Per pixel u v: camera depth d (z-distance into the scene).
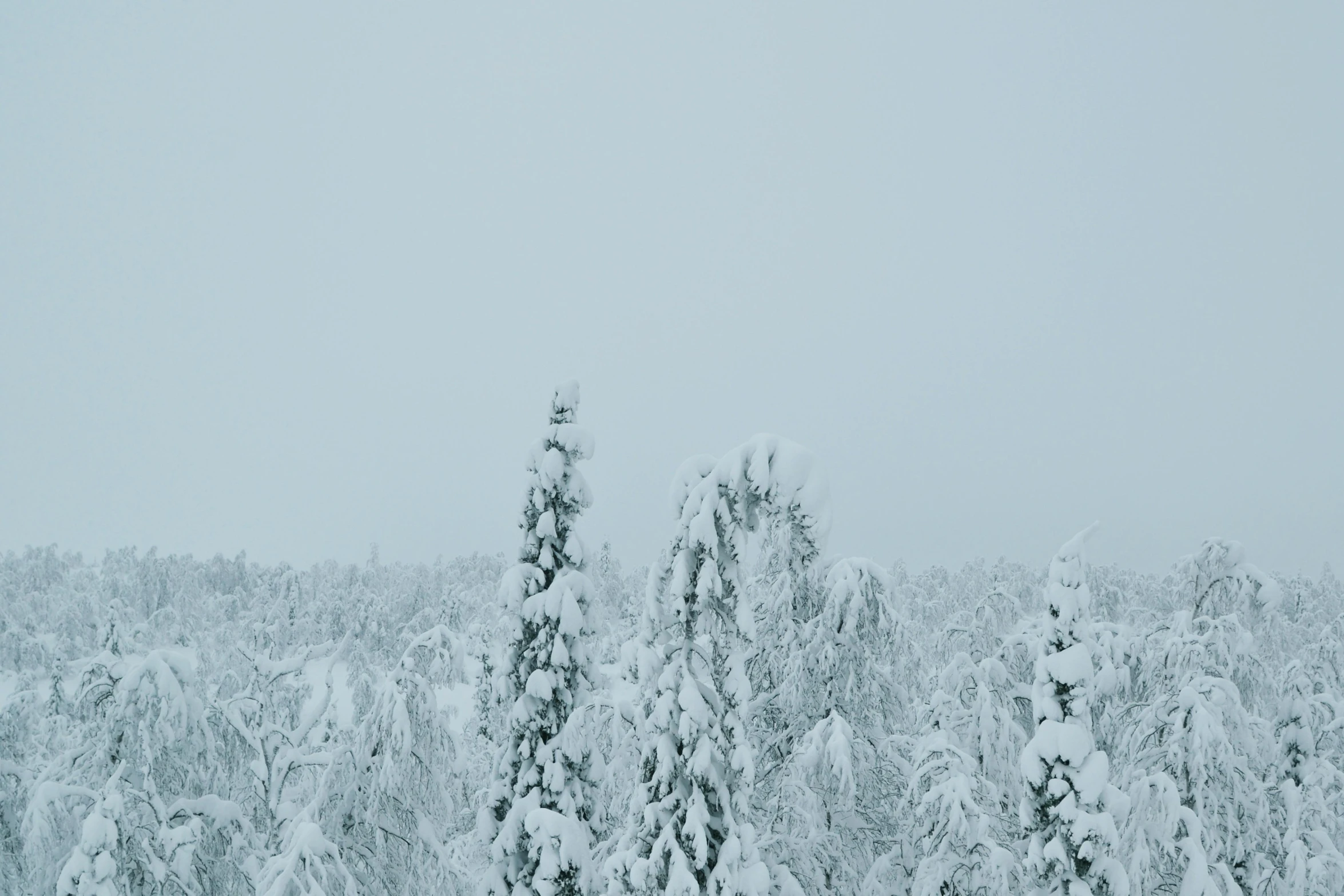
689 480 10.05
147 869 11.10
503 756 12.08
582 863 10.88
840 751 11.79
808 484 9.70
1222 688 12.04
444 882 12.65
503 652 12.30
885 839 13.32
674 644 9.95
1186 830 11.01
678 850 8.95
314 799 12.14
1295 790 12.66
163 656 12.54
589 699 12.21
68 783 12.39
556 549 12.42
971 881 10.77
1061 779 9.07
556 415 12.45
